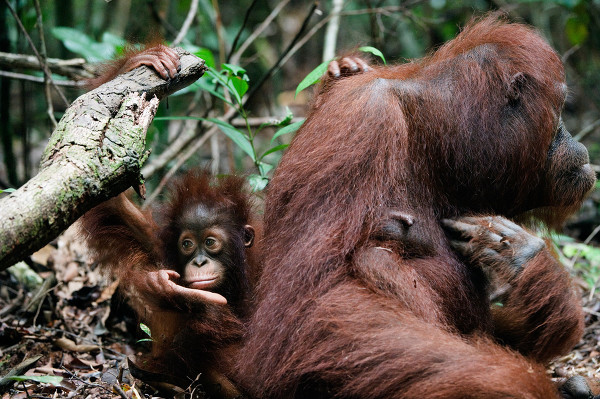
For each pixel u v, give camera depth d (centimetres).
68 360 679
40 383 590
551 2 1554
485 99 579
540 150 589
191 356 618
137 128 525
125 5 1490
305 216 536
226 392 600
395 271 513
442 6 1612
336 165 537
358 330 481
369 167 537
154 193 1038
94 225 680
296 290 515
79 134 492
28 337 695
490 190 595
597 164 1420
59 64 999
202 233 686
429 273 539
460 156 575
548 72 594
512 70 586
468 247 568
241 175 791
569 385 581
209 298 587
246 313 679
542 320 559
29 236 436
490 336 550
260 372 532
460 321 554
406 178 555
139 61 602
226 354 613
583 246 998
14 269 812
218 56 1566
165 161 1080
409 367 461
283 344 511
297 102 1681
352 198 531
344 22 1728
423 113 570
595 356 725
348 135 545
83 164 475
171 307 616
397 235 541
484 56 591
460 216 590
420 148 568
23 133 1161
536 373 475
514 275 553
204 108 1498
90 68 981
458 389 445
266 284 546
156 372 628
